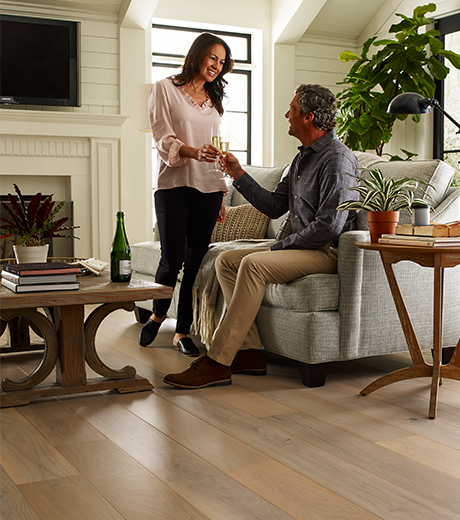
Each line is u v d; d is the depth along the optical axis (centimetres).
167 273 289
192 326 304
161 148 274
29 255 246
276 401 217
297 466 160
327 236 236
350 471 157
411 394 227
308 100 244
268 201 275
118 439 179
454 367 214
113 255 232
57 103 502
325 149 246
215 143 253
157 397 222
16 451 171
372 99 482
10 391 216
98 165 508
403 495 143
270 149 602
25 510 136
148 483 149
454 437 182
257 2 582
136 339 328
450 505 138
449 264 201
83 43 513
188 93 282
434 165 259
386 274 221
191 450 171
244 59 605
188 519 132
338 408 209
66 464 161
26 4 492
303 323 233
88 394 227
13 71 489
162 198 282
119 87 526
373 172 222
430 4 468
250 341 254
